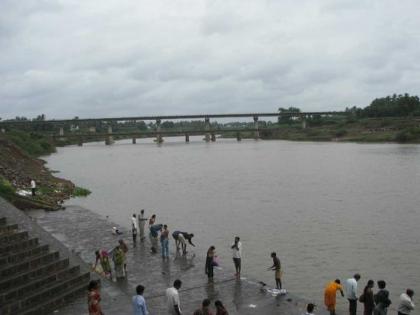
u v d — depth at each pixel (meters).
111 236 38.06
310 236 40.31
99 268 28.00
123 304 21.78
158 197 66.94
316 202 57.81
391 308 24.58
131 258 31.38
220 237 40.75
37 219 45.53
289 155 142.00
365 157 120.44
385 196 60.31
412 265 31.62
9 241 21.94
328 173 89.81
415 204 53.91
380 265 31.78
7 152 94.88
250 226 45.03
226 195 66.88
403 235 39.81
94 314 17.36
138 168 116.88
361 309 24.45
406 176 79.75
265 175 91.75
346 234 40.72
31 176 75.50
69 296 21.30
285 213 51.28
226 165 118.00
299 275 29.94
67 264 22.95
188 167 116.06
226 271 28.28
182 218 50.28
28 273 20.62
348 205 54.91
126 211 55.34
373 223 44.78
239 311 21.72
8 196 49.72
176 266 29.34
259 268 31.38
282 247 36.88
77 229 40.81
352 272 30.48
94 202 62.50
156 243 34.81
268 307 22.22
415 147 149.75
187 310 21.95
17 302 19.03
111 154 180.38
